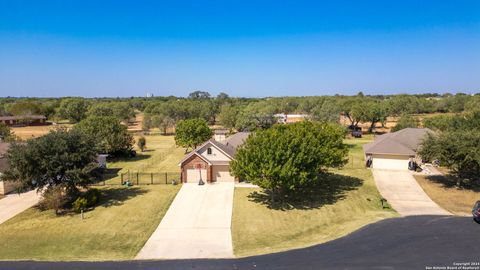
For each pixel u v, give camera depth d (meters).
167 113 98.56
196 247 21.02
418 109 115.75
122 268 18.17
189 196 31.33
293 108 119.62
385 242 20.56
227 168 35.88
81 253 20.27
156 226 24.59
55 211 27.28
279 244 21.23
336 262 18.12
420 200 29.77
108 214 26.94
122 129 50.81
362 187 33.88
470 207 27.67
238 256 19.55
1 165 32.50
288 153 27.48
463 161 30.75
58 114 114.69
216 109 113.94
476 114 47.62
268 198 30.70
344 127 68.19
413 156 40.28
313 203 29.33
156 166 45.16
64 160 27.62
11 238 22.61
